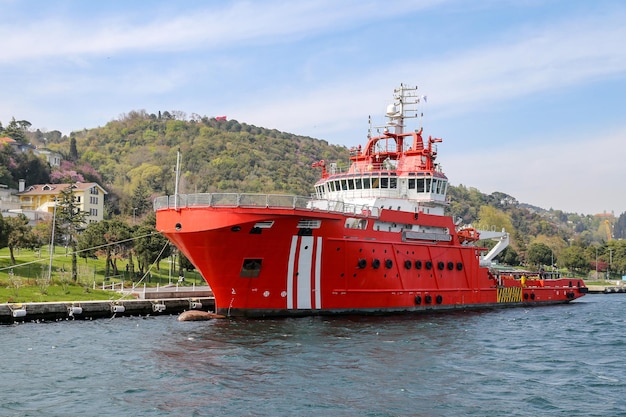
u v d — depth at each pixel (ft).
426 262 170.09
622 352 119.85
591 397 84.58
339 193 186.29
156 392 82.02
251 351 108.17
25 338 120.37
